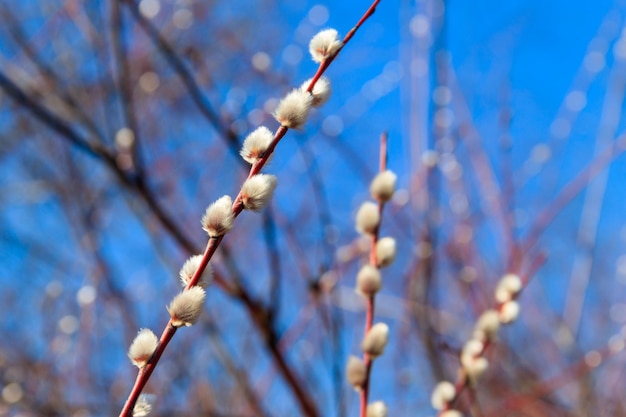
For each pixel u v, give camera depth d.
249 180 0.73
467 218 1.40
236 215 0.73
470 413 1.03
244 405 1.49
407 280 1.35
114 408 1.49
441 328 1.30
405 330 1.43
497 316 0.94
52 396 1.49
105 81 1.23
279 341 1.24
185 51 1.46
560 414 1.44
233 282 1.22
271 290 1.23
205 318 1.35
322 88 0.74
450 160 1.43
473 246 1.38
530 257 1.43
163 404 1.52
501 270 1.33
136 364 0.72
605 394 1.54
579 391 1.46
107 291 1.58
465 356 0.94
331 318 1.19
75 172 1.56
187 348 1.59
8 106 1.53
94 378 1.56
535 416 1.42
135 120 1.20
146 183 1.19
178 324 0.72
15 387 1.42
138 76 1.51
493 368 1.48
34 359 1.58
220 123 1.21
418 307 1.27
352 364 0.83
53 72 1.25
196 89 1.18
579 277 1.64
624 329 1.39
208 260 0.73
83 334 1.55
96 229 1.57
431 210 1.26
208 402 1.50
